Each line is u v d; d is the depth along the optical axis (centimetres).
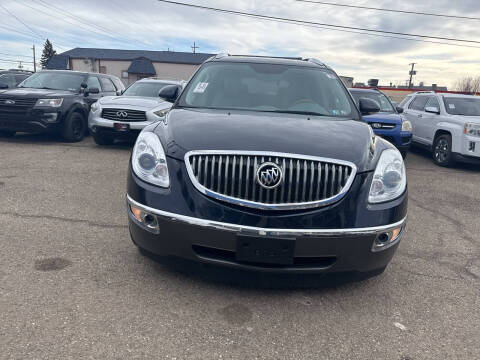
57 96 816
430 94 1006
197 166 246
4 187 487
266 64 408
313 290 281
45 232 354
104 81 1043
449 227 454
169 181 250
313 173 240
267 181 236
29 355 197
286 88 372
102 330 221
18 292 253
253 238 234
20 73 1335
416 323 251
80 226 374
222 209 238
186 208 242
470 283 313
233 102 353
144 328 226
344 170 246
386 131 788
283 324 240
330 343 225
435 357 219
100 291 260
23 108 786
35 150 747
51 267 289
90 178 559
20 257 302
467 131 809
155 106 780
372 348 223
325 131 283
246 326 235
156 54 5547
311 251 238
